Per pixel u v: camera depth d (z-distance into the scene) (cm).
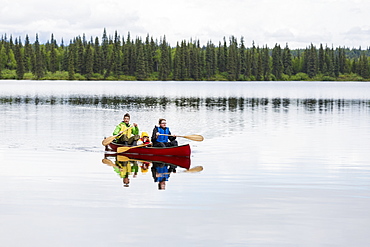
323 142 1828
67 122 2580
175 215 830
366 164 1351
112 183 1079
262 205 899
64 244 695
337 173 1219
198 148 1670
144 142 1641
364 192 1010
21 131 2144
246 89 9406
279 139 1920
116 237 723
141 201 920
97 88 9250
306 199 947
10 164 1320
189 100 5100
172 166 1309
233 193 991
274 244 699
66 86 10431
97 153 1545
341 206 897
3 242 703
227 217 821
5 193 978
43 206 882
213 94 6831
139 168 1277
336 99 5519
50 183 1074
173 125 2483
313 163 1366
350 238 725
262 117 2988
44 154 1507
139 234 736
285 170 1257
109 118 2842
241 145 1744
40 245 692
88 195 964
